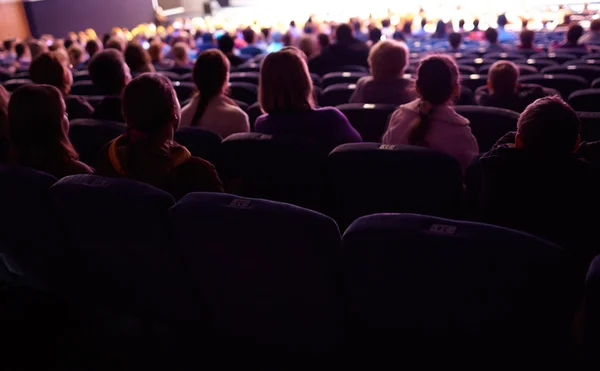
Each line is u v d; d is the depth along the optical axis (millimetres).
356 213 2389
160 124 1866
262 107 2691
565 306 1383
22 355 2152
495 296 1383
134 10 19172
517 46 7492
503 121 2914
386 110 3217
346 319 1765
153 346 2168
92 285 2217
